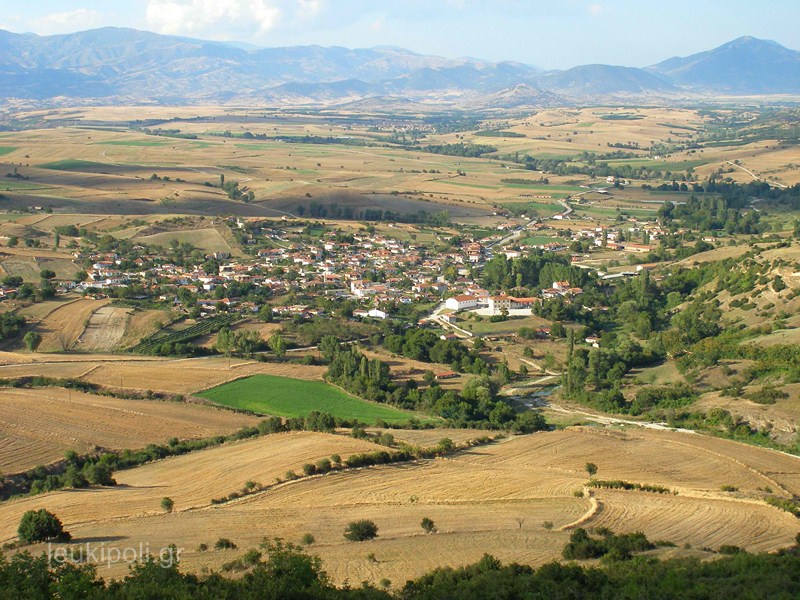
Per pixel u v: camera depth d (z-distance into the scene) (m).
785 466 159.50
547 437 173.75
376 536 117.19
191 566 105.38
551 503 131.50
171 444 167.62
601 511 126.31
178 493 139.75
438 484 141.62
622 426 190.88
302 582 92.56
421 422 188.12
